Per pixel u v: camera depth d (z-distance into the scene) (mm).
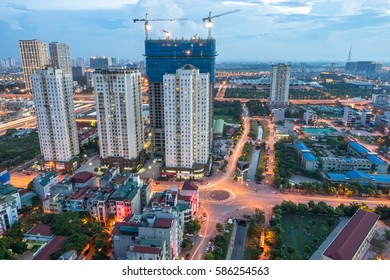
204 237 155875
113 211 167125
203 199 196500
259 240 152000
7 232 151375
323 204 179375
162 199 164250
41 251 132875
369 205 187375
